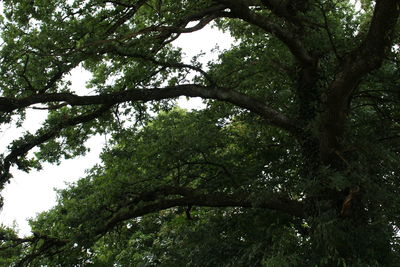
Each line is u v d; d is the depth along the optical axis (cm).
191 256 1420
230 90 1277
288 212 1245
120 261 2167
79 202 1462
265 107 1255
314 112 1211
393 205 1037
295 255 1016
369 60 985
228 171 1451
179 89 1281
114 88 1384
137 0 1291
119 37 1148
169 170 1475
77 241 1367
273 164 1487
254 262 1285
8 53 1165
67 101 1232
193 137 1412
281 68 1328
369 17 1392
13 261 1412
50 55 1128
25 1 1185
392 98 1280
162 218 1873
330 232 989
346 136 1121
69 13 1217
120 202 1425
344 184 979
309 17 1284
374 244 1028
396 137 1234
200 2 1305
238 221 1392
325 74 1249
